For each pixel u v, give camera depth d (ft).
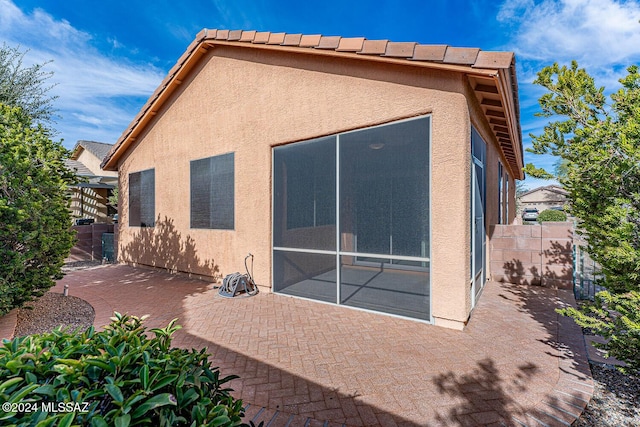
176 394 5.14
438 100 15.24
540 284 22.76
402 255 16.48
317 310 18.28
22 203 15.21
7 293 14.90
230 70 24.54
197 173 27.27
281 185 21.77
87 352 5.82
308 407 9.31
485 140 21.63
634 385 10.27
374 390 10.11
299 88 20.33
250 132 23.22
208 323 16.42
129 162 34.73
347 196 18.43
